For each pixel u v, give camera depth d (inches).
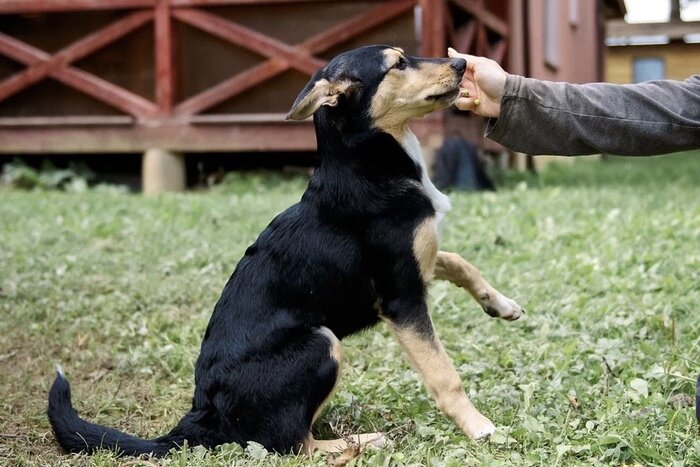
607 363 168.1
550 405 154.9
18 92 467.5
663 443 133.3
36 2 453.7
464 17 467.5
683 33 1128.8
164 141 451.5
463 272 165.0
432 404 161.2
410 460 133.6
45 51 466.6
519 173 542.9
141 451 142.1
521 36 594.9
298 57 432.5
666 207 341.1
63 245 299.6
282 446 141.3
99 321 222.2
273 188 442.0
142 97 460.8
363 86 151.1
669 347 181.2
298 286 146.8
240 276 150.7
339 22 435.2
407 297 147.6
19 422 165.0
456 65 150.8
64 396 146.8
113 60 460.1
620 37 1152.2
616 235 281.7
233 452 138.8
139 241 300.8
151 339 207.5
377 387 170.7
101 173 491.8
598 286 225.0
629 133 142.6
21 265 269.3
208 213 345.1
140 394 181.0
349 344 197.8
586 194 386.0
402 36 423.2
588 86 145.8
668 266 238.2
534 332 198.5
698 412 132.0
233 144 445.7
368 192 148.5
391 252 146.7
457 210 334.0
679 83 143.6
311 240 148.6
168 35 446.0
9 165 473.7
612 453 131.0
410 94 150.8
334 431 154.0
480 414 145.5
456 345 193.8
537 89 144.6
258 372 142.2
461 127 451.5
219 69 450.9
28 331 216.2
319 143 155.1
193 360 191.0
